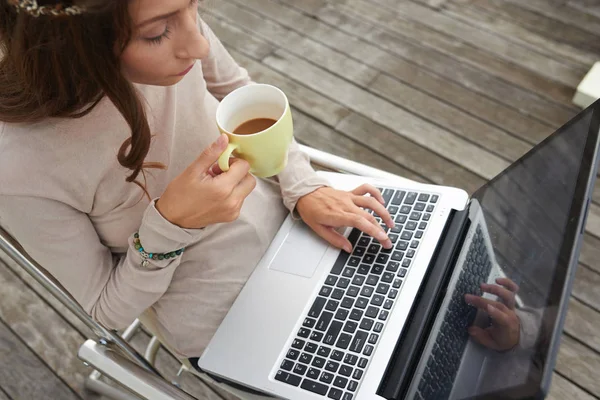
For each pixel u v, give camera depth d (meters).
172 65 0.68
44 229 0.80
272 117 0.76
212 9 2.34
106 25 0.60
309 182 1.02
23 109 0.71
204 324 0.96
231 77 1.05
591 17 2.13
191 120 0.91
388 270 0.95
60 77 0.66
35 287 1.74
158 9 0.60
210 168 0.77
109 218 0.88
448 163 1.84
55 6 0.57
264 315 0.95
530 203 0.86
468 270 0.92
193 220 0.78
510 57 2.05
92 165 0.80
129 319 0.91
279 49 2.19
